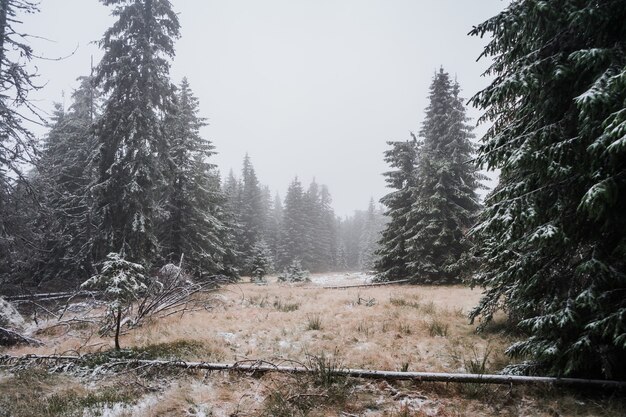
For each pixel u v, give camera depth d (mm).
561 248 6004
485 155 6855
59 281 18062
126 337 9594
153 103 17531
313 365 6883
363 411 5488
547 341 5918
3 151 12133
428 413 5391
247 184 60156
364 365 7340
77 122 22875
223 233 27219
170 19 18000
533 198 5941
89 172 17328
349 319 10977
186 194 21344
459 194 21641
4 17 11938
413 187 24000
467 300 14172
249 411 5566
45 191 14586
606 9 5223
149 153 16531
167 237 21266
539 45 6316
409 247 21953
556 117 6371
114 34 16812
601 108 5012
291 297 16359
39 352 8672
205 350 8305
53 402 5789
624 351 5465
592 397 5508
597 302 5113
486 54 6992
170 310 12781
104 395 6020
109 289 8234
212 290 18172
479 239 9742
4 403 5766
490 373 6812
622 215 5273
